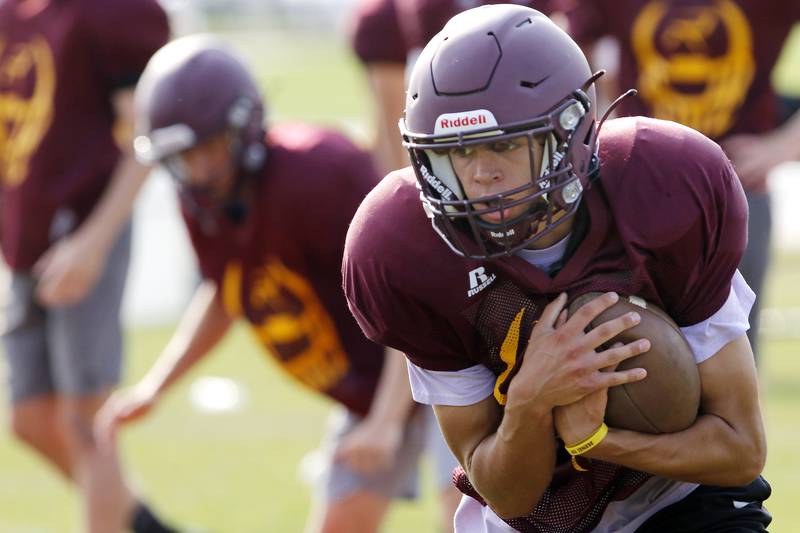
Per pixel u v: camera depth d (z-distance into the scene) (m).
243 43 100.19
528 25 9.98
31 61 18.64
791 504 19.39
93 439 18.73
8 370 19.30
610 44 18.27
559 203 9.85
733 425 10.41
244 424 25.62
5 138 18.88
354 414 16.00
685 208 9.96
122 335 19.08
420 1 17.72
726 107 17.64
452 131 9.72
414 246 10.30
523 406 10.17
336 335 15.65
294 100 73.50
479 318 10.38
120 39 18.38
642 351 9.92
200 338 17.09
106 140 18.86
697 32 17.48
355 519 15.82
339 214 15.12
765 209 17.27
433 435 15.72
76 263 17.80
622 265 10.09
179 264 35.25
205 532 19.38
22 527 20.75
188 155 15.18
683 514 11.23
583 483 11.08
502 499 10.84
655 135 10.25
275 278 15.51
